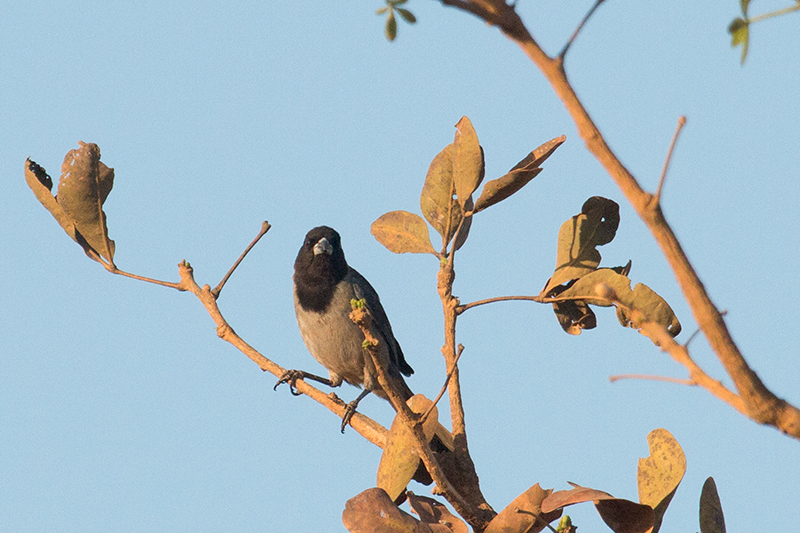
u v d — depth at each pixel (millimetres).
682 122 4602
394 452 8414
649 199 4629
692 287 4645
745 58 4832
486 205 9883
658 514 7777
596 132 4676
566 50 4676
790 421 4547
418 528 7402
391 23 5516
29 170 11523
